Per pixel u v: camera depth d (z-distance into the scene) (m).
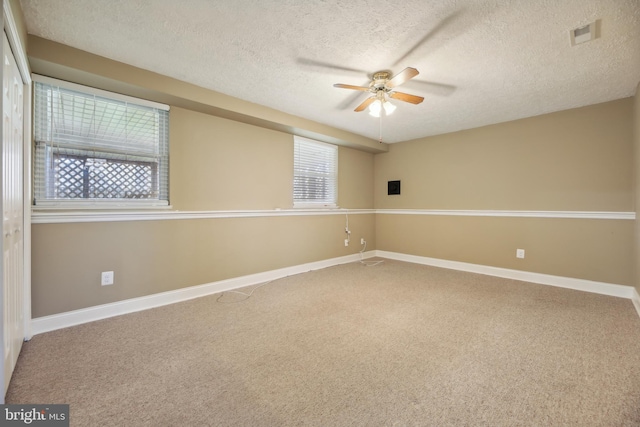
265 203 3.61
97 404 1.36
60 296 2.21
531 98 2.96
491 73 2.43
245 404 1.37
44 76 2.16
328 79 2.56
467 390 1.47
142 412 1.31
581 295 3.00
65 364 1.69
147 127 2.69
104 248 2.42
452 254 4.30
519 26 1.80
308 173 4.20
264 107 3.23
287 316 2.44
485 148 3.96
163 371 1.63
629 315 2.44
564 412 1.31
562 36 1.90
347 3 1.62
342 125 3.96
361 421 1.26
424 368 1.66
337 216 4.63
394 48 2.07
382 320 2.35
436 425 1.24
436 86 2.68
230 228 3.27
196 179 2.99
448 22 1.77
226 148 3.22
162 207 2.74
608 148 3.04
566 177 3.30
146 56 2.18
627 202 2.94
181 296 2.87
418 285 3.39
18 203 1.72
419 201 4.70
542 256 3.47
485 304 2.72
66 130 2.29
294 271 3.97
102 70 2.18
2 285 1.27
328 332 2.13
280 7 1.65
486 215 3.94
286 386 1.50
